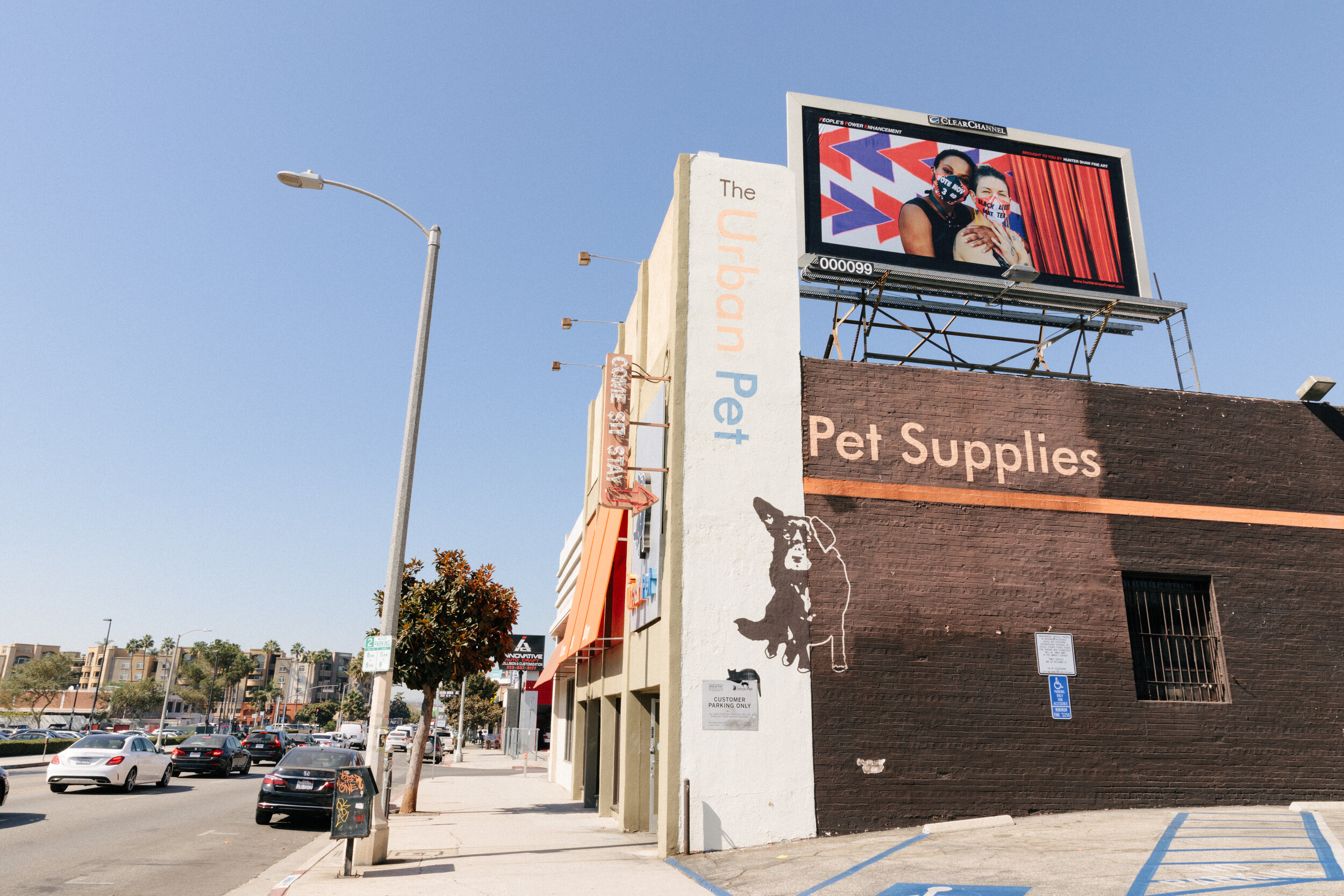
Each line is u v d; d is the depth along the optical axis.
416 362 13.80
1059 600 14.52
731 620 13.38
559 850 13.48
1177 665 14.98
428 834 15.65
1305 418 16.53
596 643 18.95
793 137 17.84
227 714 158.12
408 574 20.78
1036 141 19.30
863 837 12.62
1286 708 14.80
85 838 14.70
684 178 15.09
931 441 14.91
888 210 18.00
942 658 13.88
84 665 150.88
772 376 14.62
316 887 10.27
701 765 12.74
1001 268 18.23
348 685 164.88
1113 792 13.80
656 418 15.77
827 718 13.30
